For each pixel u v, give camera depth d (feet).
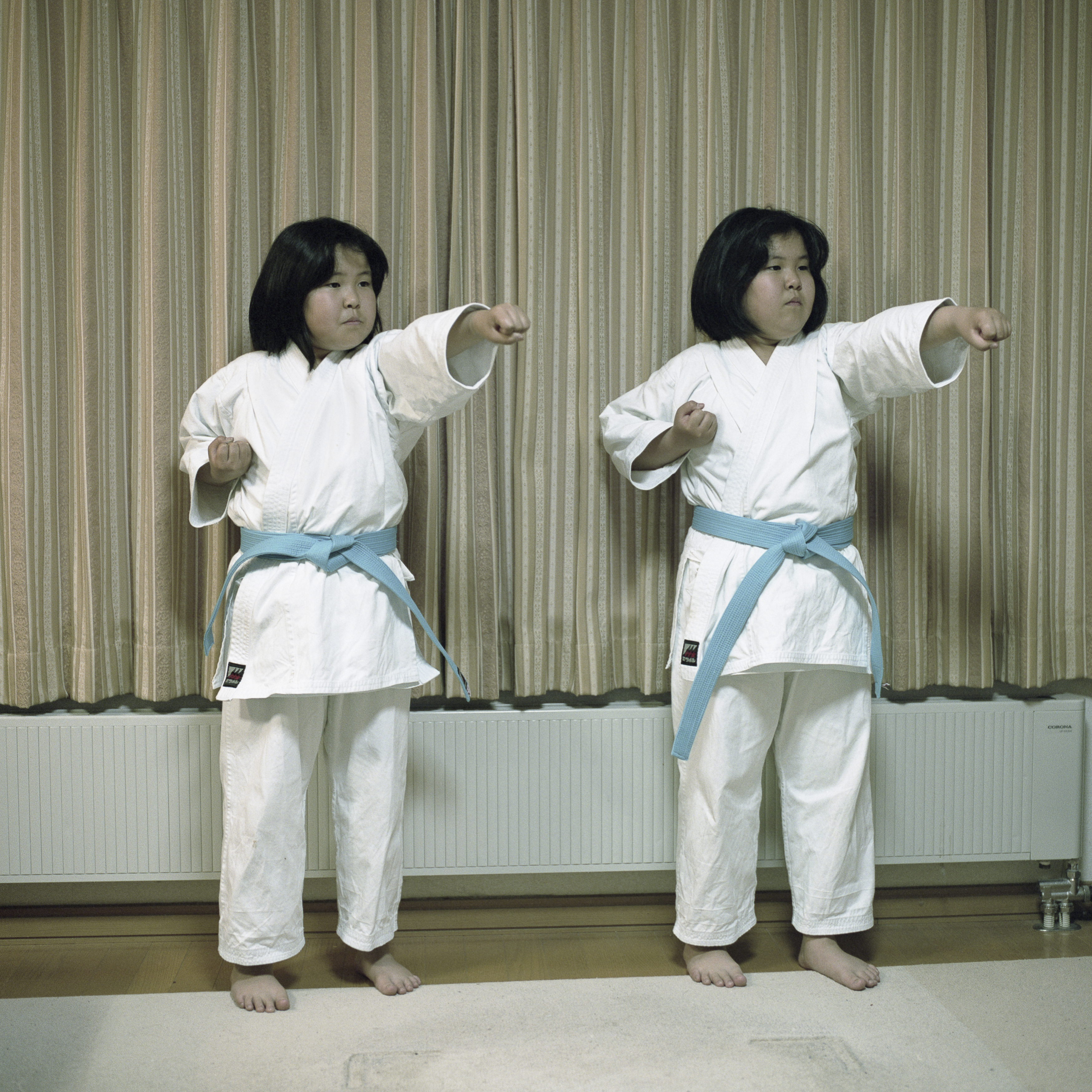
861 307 6.63
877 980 5.80
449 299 6.43
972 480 6.63
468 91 6.41
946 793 6.70
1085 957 6.24
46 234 6.28
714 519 5.75
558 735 6.49
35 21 6.17
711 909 5.81
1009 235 6.69
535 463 6.47
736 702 5.71
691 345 6.59
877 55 6.59
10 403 6.19
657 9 6.40
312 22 6.30
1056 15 6.68
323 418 5.36
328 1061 4.97
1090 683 7.27
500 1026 5.33
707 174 6.48
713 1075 4.85
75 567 6.32
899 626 6.66
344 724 5.66
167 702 6.67
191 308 6.30
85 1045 5.13
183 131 6.26
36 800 6.29
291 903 5.54
